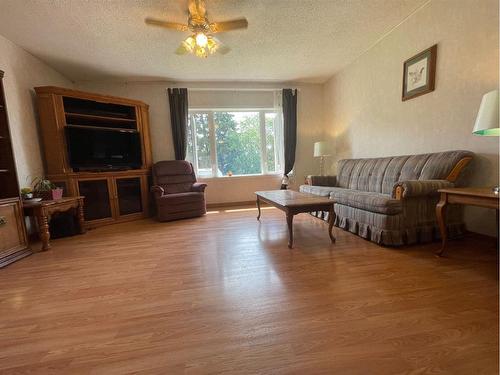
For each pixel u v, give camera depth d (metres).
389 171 3.06
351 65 4.21
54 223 3.17
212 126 5.04
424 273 1.81
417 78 2.92
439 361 1.03
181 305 1.53
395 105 3.33
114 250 2.64
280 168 5.31
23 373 1.06
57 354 1.16
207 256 2.35
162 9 2.54
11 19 2.59
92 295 1.69
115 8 2.49
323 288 1.66
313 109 5.31
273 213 4.27
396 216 2.35
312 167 5.40
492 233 2.31
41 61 3.63
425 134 2.91
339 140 4.76
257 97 5.10
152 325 1.34
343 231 3.01
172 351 1.15
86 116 3.74
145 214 4.37
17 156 3.05
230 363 1.06
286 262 2.12
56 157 3.50
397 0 2.64
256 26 2.96
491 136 2.24
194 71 4.27
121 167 4.14
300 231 3.07
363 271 1.89
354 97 4.20
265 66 4.19
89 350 1.17
